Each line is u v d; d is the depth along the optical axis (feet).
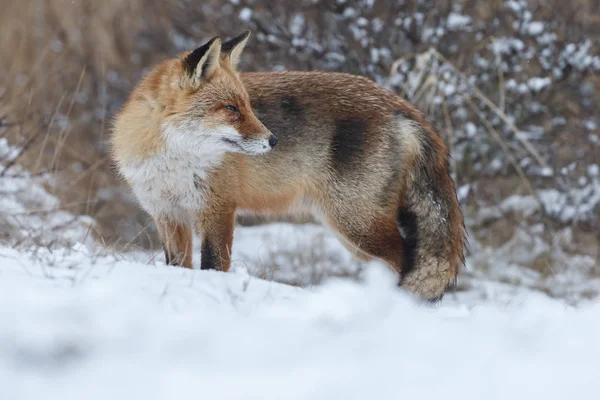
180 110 33.22
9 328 18.33
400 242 36.78
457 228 37.60
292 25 56.24
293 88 36.27
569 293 47.19
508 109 55.98
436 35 54.44
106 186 60.80
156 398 15.62
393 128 36.32
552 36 55.31
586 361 18.31
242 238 55.21
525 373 17.37
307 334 19.66
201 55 32.35
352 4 55.16
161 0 67.41
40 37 72.18
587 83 56.44
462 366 17.78
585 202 56.80
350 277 48.24
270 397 15.78
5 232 41.60
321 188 36.78
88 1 72.54
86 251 29.89
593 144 57.00
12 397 15.44
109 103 68.03
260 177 35.76
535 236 56.13
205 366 17.48
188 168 33.99
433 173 37.01
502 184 58.54
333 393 16.05
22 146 50.57
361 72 54.85
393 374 17.16
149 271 25.70
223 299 23.18
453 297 46.75
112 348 18.33
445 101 53.98
